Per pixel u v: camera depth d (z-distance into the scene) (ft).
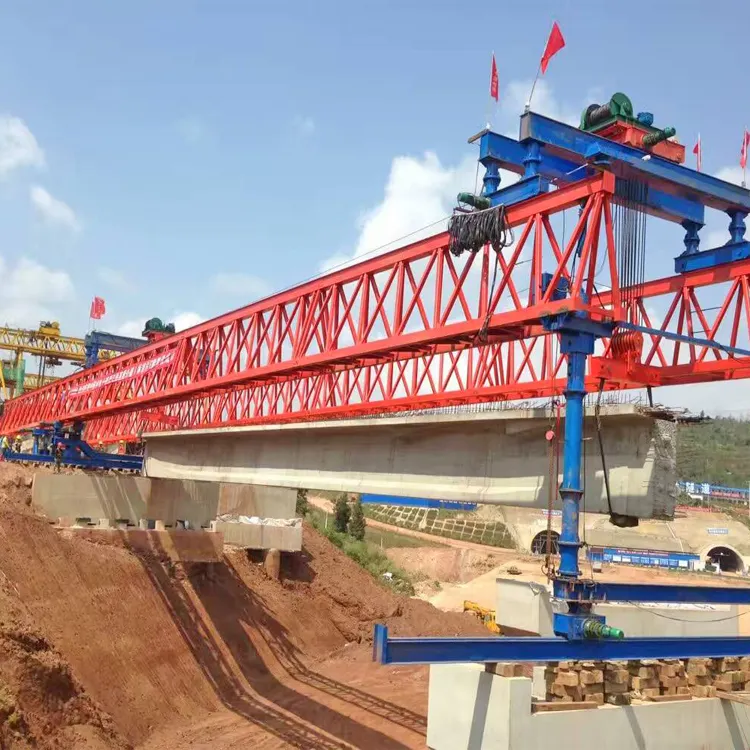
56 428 153.28
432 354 79.87
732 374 77.71
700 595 68.13
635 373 66.44
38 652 88.63
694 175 74.59
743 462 463.01
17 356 293.64
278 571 153.89
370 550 243.19
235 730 101.40
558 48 67.72
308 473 102.83
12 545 104.47
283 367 88.12
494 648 53.78
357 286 82.23
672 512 61.16
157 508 150.51
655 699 63.87
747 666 68.95
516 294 63.36
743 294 74.79
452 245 67.97
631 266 70.03
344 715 107.14
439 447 82.28
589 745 57.52
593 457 66.33
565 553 57.26
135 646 108.58
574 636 56.49
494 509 353.31
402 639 50.44
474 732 57.26
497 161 71.00
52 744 81.00
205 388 102.17
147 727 98.02
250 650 127.65
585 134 70.38
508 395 94.99
